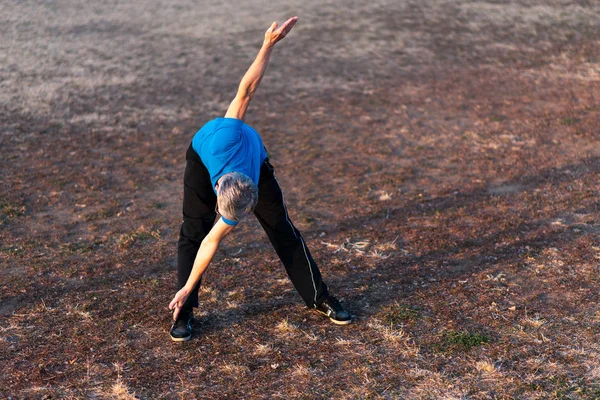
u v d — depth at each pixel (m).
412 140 7.66
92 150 7.39
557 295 4.06
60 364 3.48
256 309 4.02
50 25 13.16
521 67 10.76
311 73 10.87
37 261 4.75
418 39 12.71
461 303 4.01
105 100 9.30
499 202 5.68
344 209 5.71
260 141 3.55
